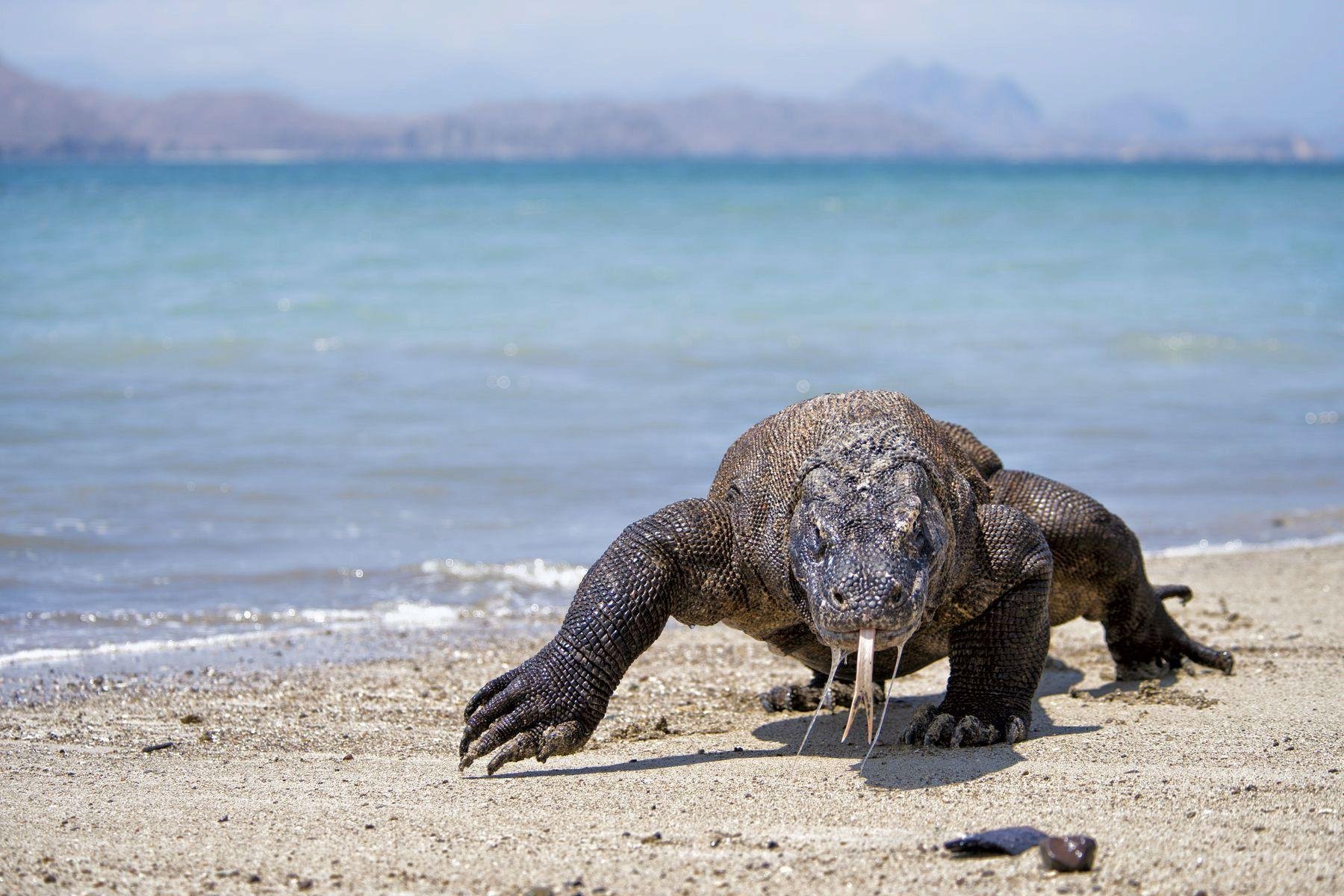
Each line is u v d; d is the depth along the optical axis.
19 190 82.69
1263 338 24.31
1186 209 62.34
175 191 81.75
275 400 18.44
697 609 6.94
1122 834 5.15
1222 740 6.91
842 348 23.23
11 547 11.99
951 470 6.97
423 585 11.35
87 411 17.50
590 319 25.75
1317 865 4.77
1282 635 9.86
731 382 20.23
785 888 4.73
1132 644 8.82
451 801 6.02
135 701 8.34
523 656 9.53
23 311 25.06
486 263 34.31
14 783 6.43
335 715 8.09
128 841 5.40
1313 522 13.74
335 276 31.11
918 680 9.09
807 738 7.38
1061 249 40.53
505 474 14.78
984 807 5.63
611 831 5.45
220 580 11.33
